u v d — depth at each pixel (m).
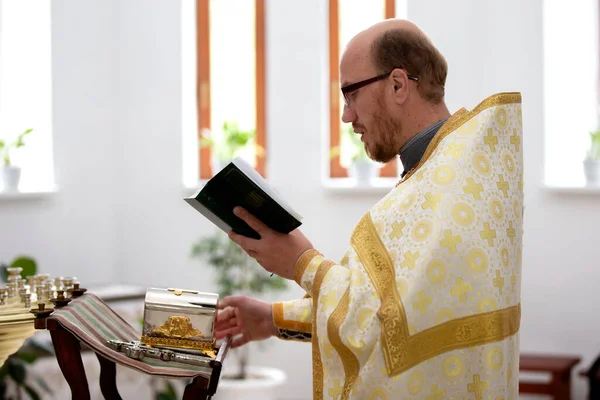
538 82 5.12
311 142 5.73
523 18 5.15
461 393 1.79
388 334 1.75
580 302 5.05
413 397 1.76
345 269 1.90
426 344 1.77
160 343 1.93
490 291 1.81
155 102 6.05
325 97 5.75
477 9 5.26
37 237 5.52
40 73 5.68
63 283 2.16
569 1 5.27
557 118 5.27
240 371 5.26
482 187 1.85
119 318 2.08
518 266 1.91
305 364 5.71
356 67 1.98
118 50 6.11
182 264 5.98
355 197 5.63
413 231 1.83
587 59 5.27
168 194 6.02
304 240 1.97
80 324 1.82
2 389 4.60
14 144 5.37
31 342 4.55
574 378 5.03
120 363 1.73
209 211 1.92
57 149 5.69
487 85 5.24
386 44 1.96
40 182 5.65
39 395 4.76
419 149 1.95
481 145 1.88
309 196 5.73
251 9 6.03
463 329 1.79
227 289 5.25
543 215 5.12
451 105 5.32
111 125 6.07
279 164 5.80
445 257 1.79
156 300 1.94
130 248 6.09
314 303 1.91
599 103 5.26
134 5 6.09
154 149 6.05
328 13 5.83
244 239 1.98
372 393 1.77
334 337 1.81
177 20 6.01
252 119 6.06
